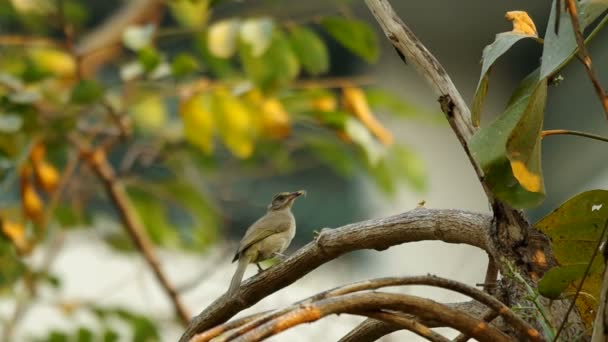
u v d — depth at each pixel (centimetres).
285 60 1026
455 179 2142
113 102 1228
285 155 1323
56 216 1295
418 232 453
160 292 1717
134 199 1332
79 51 1230
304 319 379
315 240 495
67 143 1190
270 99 1053
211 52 992
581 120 2022
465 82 2283
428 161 2081
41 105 1105
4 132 1036
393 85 2200
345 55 2153
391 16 451
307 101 1088
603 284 363
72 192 1326
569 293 425
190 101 1053
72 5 1307
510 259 421
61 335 1179
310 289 1252
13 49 1320
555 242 433
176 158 1345
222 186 1408
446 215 447
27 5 1256
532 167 375
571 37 383
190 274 1513
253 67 1026
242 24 971
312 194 1858
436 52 2278
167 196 1337
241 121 1054
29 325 1449
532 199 379
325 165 1847
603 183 1938
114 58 1406
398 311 404
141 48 1027
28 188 1077
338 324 871
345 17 1036
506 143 376
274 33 1020
